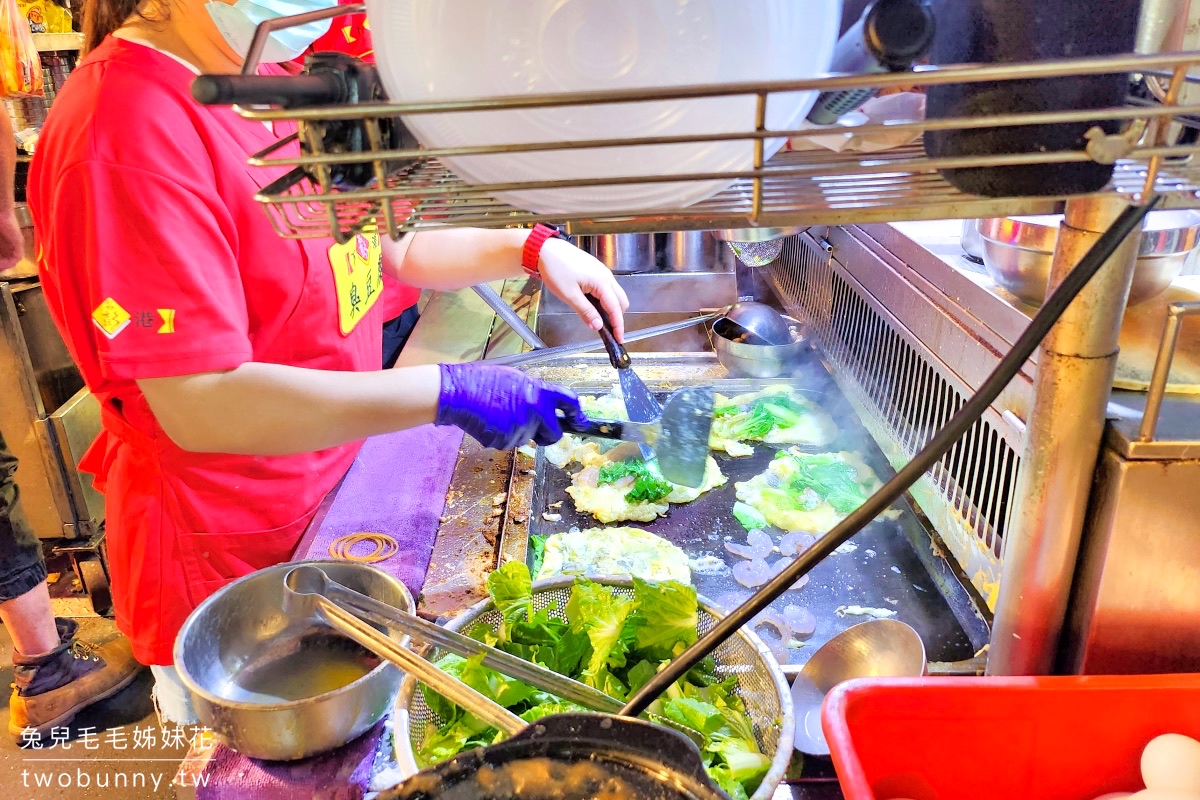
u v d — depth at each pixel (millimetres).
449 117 470
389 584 973
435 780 500
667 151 474
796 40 447
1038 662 751
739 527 1376
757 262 1646
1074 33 440
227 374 974
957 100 470
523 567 947
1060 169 459
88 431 2748
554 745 516
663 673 654
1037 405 672
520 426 1045
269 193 448
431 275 1702
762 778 770
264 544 1311
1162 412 698
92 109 947
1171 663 723
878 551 1278
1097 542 701
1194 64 397
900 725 672
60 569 2730
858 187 546
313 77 468
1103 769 685
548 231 1604
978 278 1029
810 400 1716
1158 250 786
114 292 926
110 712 2182
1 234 1978
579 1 433
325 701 800
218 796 817
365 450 1499
